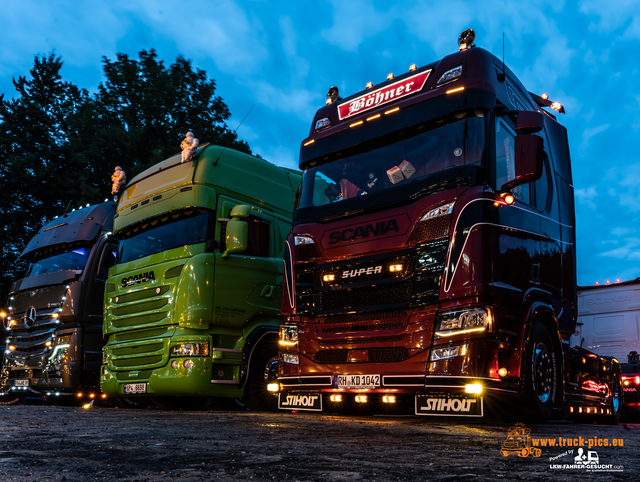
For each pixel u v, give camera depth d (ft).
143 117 64.28
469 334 15.49
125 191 32.63
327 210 19.90
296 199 22.40
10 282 61.00
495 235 16.42
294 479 6.76
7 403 39.34
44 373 33.01
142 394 27.20
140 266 28.84
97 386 32.63
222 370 26.48
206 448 9.73
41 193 64.54
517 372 16.25
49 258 35.70
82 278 33.22
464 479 6.89
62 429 13.48
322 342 18.39
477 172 17.03
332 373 17.97
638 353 34.47
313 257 19.45
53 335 33.17
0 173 63.87
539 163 16.74
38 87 74.95
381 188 19.47
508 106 19.42
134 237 30.60
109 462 8.05
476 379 15.08
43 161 65.82
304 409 18.53
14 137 66.69
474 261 15.94
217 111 69.31
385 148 20.12
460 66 19.31
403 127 19.83
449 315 15.99
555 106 23.71
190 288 26.18
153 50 68.08
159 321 26.96
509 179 18.21
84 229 34.47
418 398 16.10
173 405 30.81
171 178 29.25
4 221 61.72
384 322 17.19
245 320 27.58
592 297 36.86
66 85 76.64
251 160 30.86
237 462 8.09
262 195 30.37
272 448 9.84
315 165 22.18
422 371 16.07
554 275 19.33
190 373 25.50
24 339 35.19
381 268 17.66
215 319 26.40
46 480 6.59
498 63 19.90
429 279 16.55
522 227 17.87
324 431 13.69
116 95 65.00
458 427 15.89
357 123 21.48
